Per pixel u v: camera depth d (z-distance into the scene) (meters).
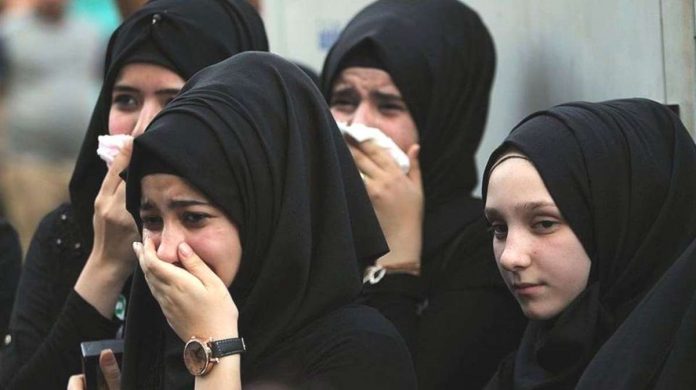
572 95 10.82
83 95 19.92
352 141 9.92
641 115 8.32
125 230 9.41
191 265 7.89
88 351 8.78
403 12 10.59
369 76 10.36
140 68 9.78
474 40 10.77
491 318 9.61
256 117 7.99
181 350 8.08
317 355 7.91
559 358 8.12
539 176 8.08
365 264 8.40
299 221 7.93
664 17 9.34
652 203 8.10
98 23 20.30
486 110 10.90
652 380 7.38
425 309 9.77
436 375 9.50
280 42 14.60
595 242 8.09
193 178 7.79
